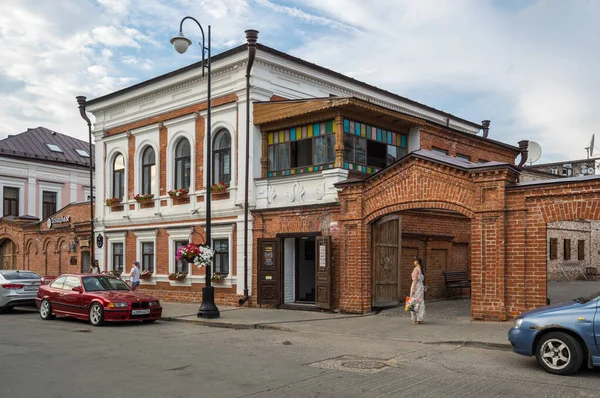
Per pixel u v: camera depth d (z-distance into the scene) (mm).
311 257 20703
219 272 21859
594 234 35812
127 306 16281
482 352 10883
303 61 21703
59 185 42625
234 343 12523
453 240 22266
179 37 16641
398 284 18484
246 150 20438
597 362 8516
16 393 7941
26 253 33750
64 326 16359
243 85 20781
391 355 10664
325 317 16469
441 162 14984
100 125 28000
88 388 8211
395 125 21062
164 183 24547
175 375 9055
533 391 7809
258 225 20219
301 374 9016
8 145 40812
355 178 18734
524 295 13570
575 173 38188
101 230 27734
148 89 24828
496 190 14047
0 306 20828
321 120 19094
